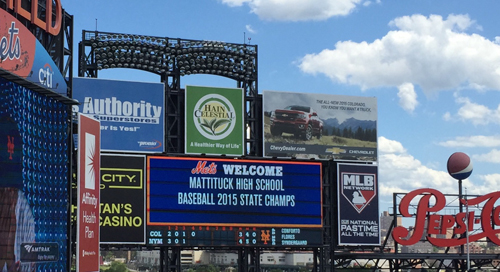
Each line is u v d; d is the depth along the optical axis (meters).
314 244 65.88
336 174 68.12
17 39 44.72
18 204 43.06
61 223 48.00
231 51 65.62
